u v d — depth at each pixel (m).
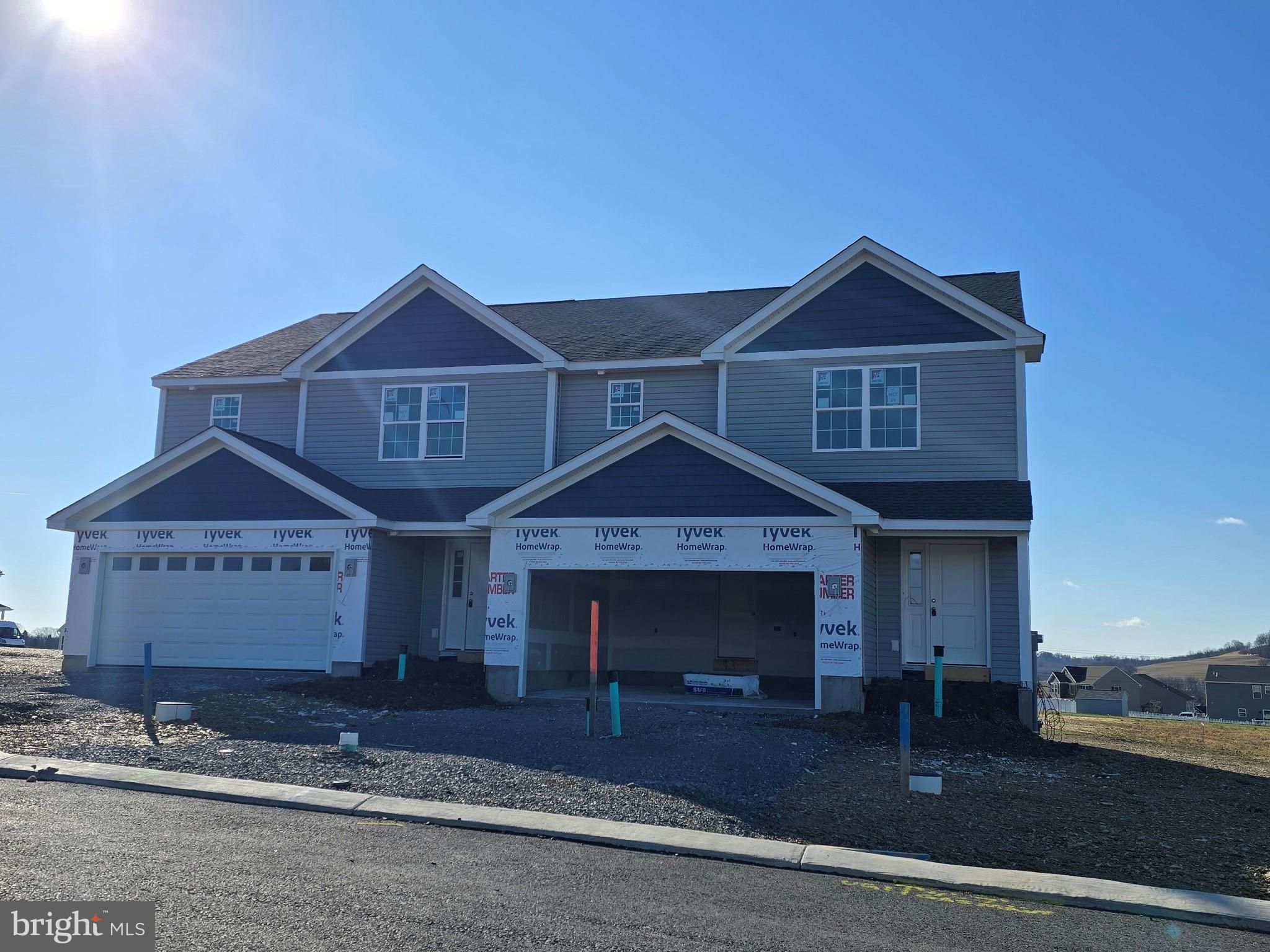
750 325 19.48
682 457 17.28
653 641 22.67
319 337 24.48
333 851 7.59
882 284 19.22
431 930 5.84
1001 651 17.47
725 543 16.80
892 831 9.12
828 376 19.16
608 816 9.16
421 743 12.34
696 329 21.70
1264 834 9.75
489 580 17.81
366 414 21.72
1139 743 18.36
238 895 6.30
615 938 5.88
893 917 6.64
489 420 21.05
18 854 7.01
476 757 11.48
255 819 8.59
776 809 9.69
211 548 19.56
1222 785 12.77
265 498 19.48
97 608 19.86
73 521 20.12
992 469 18.19
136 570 19.98
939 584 17.98
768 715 15.78
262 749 11.69
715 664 22.23
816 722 14.72
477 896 6.58
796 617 22.17
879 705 16.34
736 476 16.98
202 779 10.03
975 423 18.39
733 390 19.56
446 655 20.52
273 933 5.67
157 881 6.52
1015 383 18.36
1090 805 10.73
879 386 18.92
